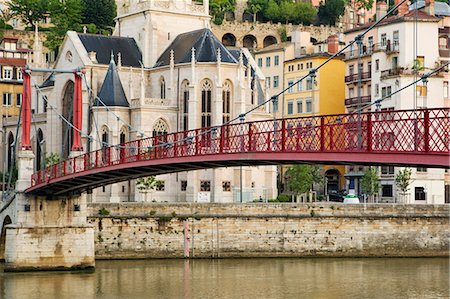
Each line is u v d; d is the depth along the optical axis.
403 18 180.00
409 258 154.50
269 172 187.50
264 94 199.00
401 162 76.44
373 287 124.81
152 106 186.75
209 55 188.38
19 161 131.38
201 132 108.75
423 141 75.56
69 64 196.62
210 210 151.88
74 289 119.56
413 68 167.00
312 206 153.88
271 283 127.00
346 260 151.38
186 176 183.75
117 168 110.75
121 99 187.62
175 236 150.50
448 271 139.25
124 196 182.75
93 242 134.12
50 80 199.50
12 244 129.75
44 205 130.88
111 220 148.50
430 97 177.25
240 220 152.12
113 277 129.38
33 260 130.25
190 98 186.62
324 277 132.75
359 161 79.94
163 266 141.88
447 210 156.75
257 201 181.12
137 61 199.25
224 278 130.75
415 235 155.88
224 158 95.19
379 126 78.88
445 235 156.50
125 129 187.12
